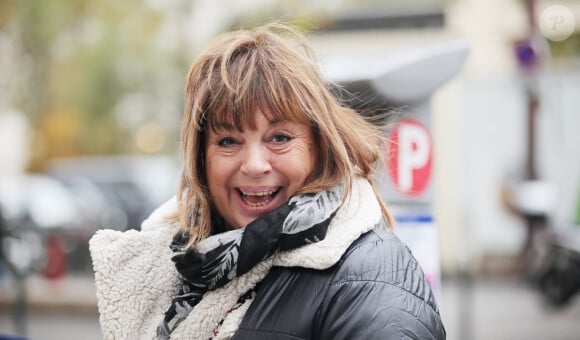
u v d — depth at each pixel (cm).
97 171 1902
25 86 1806
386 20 1155
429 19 1165
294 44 199
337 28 1163
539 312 996
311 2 1075
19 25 1444
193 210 199
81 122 2198
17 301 860
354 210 186
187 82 196
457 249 1202
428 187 371
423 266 373
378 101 335
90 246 206
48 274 1183
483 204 1209
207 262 183
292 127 187
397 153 366
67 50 1623
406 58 334
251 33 193
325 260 174
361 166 198
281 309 177
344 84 323
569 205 1168
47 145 2270
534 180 1177
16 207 1391
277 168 188
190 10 1185
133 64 1791
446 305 1034
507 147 1199
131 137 2570
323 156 190
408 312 168
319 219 179
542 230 1112
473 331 877
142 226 221
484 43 1412
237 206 194
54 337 923
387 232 188
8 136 2420
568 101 1148
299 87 185
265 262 182
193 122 192
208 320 186
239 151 190
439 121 1216
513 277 1212
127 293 203
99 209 1542
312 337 174
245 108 184
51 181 1603
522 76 1059
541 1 1354
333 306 173
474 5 1411
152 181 1728
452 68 340
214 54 192
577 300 1043
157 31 1261
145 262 205
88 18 1398
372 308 169
